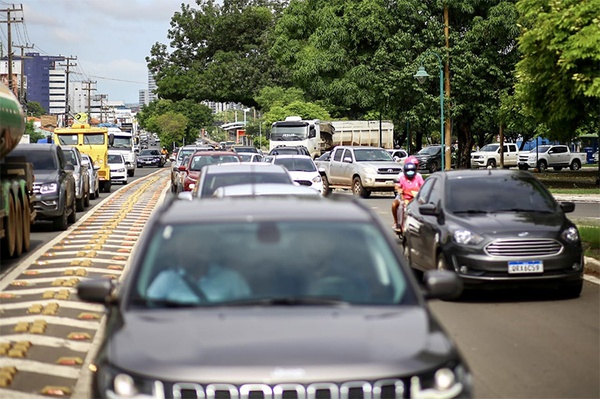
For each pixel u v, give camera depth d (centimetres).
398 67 7975
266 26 15188
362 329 820
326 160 6962
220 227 980
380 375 752
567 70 5059
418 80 6969
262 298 888
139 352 783
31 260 2827
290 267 923
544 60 5228
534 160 10731
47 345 1628
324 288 902
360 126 10569
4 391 1311
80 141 7444
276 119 13150
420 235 2303
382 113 8462
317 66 9400
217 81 14700
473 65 7688
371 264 936
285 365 750
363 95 9525
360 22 8275
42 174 3800
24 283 2339
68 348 1609
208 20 15012
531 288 2141
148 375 755
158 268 926
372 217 1015
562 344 1603
